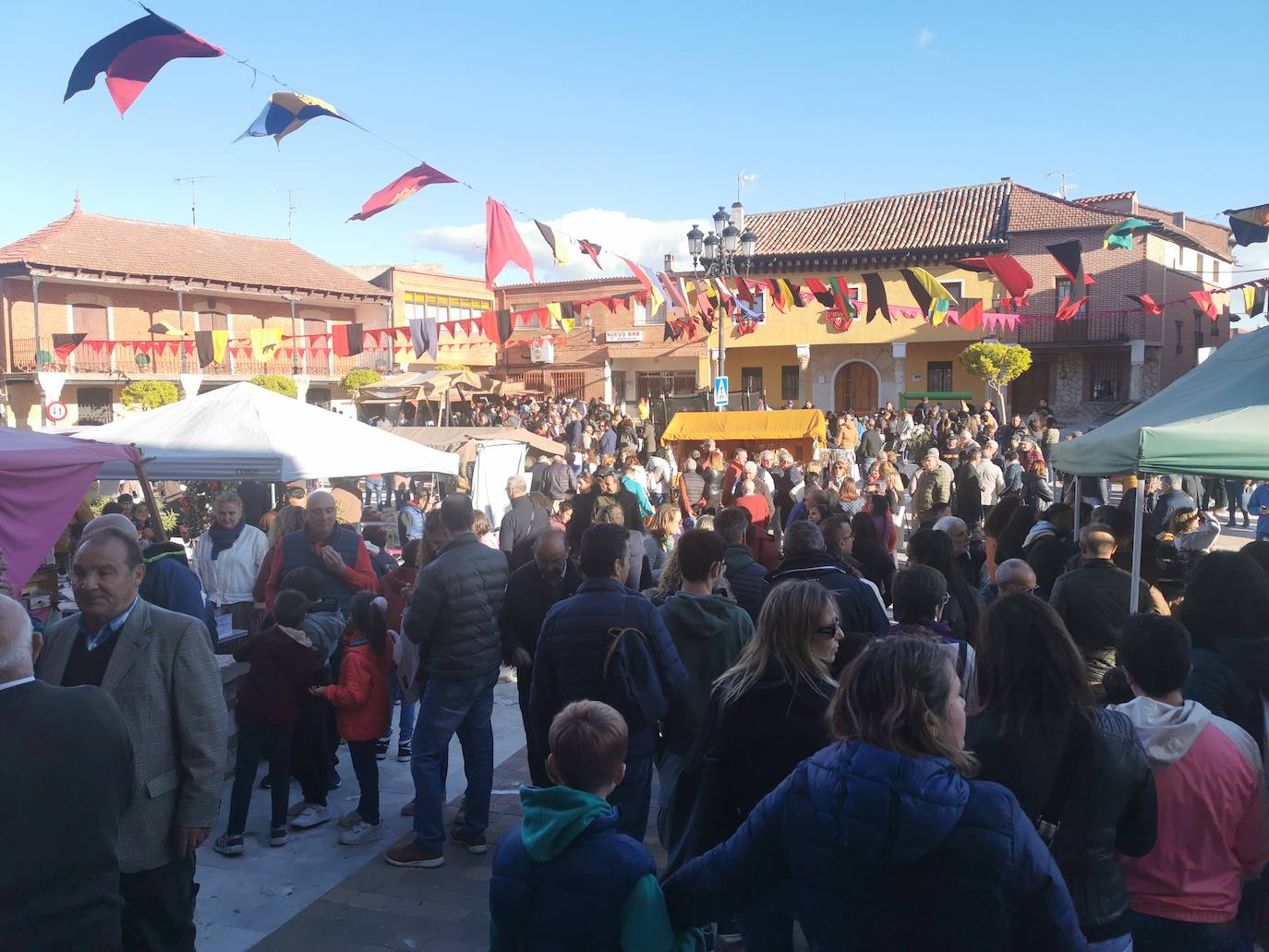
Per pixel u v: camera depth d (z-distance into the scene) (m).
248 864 4.79
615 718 2.41
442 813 4.88
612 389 37.44
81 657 3.25
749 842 2.08
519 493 9.13
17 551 5.00
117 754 2.48
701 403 25.53
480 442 14.62
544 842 2.20
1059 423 29.42
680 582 4.89
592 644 3.91
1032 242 28.38
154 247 32.91
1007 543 7.69
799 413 16.44
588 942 2.15
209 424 8.35
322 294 35.09
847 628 4.39
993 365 25.81
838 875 1.87
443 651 4.77
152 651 3.24
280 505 11.33
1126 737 2.42
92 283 30.34
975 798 1.84
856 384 31.83
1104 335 27.94
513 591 5.18
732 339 32.25
